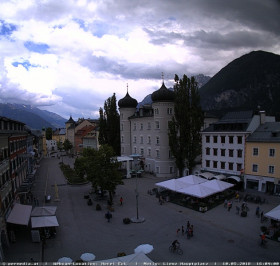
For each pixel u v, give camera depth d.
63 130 183.75
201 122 56.72
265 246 25.84
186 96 56.41
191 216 35.53
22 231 31.12
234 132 49.25
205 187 40.09
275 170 44.31
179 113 56.34
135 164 67.50
